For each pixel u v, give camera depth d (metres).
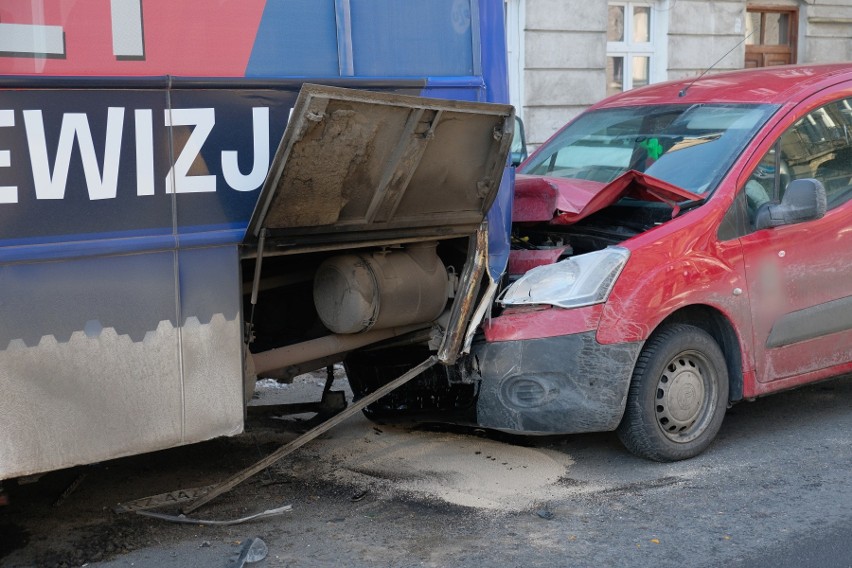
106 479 4.96
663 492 4.73
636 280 4.80
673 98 6.23
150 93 3.72
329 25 4.18
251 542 4.10
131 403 3.79
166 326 3.85
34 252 3.51
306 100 3.63
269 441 5.56
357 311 4.51
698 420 5.16
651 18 15.47
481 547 4.14
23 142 3.48
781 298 5.31
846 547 4.13
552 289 4.80
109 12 3.63
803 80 5.89
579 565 3.96
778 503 4.59
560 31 14.08
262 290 4.84
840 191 5.61
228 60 3.92
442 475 4.99
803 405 6.23
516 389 4.77
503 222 4.90
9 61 3.46
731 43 16.17
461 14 4.59
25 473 3.58
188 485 4.88
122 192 3.70
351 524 4.38
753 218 5.25
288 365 4.68
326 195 4.04
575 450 5.35
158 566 3.96
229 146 3.93
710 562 3.99
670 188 5.03
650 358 4.89
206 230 3.91
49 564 3.96
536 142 14.20
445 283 4.82
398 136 4.05
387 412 5.55
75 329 3.64
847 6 17.45
